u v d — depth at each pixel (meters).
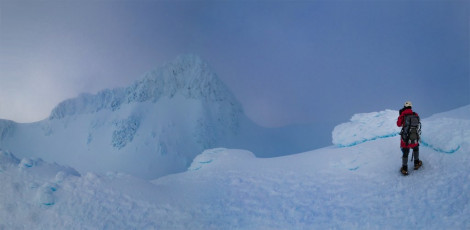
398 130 11.12
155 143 101.81
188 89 121.81
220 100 122.06
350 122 13.12
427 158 8.83
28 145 116.00
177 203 8.88
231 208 8.43
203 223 7.73
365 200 7.85
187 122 111.38
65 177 10.07
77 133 116.94
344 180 9.20
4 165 10.62
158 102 119.44
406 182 8.16
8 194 9.05
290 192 9.04
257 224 7.51
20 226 8.00
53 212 8.38
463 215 6.30
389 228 6.47
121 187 9.62
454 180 7.55
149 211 8.41
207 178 11.09
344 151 11.10
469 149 8.37
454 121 9.75
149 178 89.50
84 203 8.71
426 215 6.63
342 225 6.94
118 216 8.18
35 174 10.35
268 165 11.72
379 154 9.98
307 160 11.41
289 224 7.35
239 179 10.53
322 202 8.17
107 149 105.12
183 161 97.25
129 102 121.12
